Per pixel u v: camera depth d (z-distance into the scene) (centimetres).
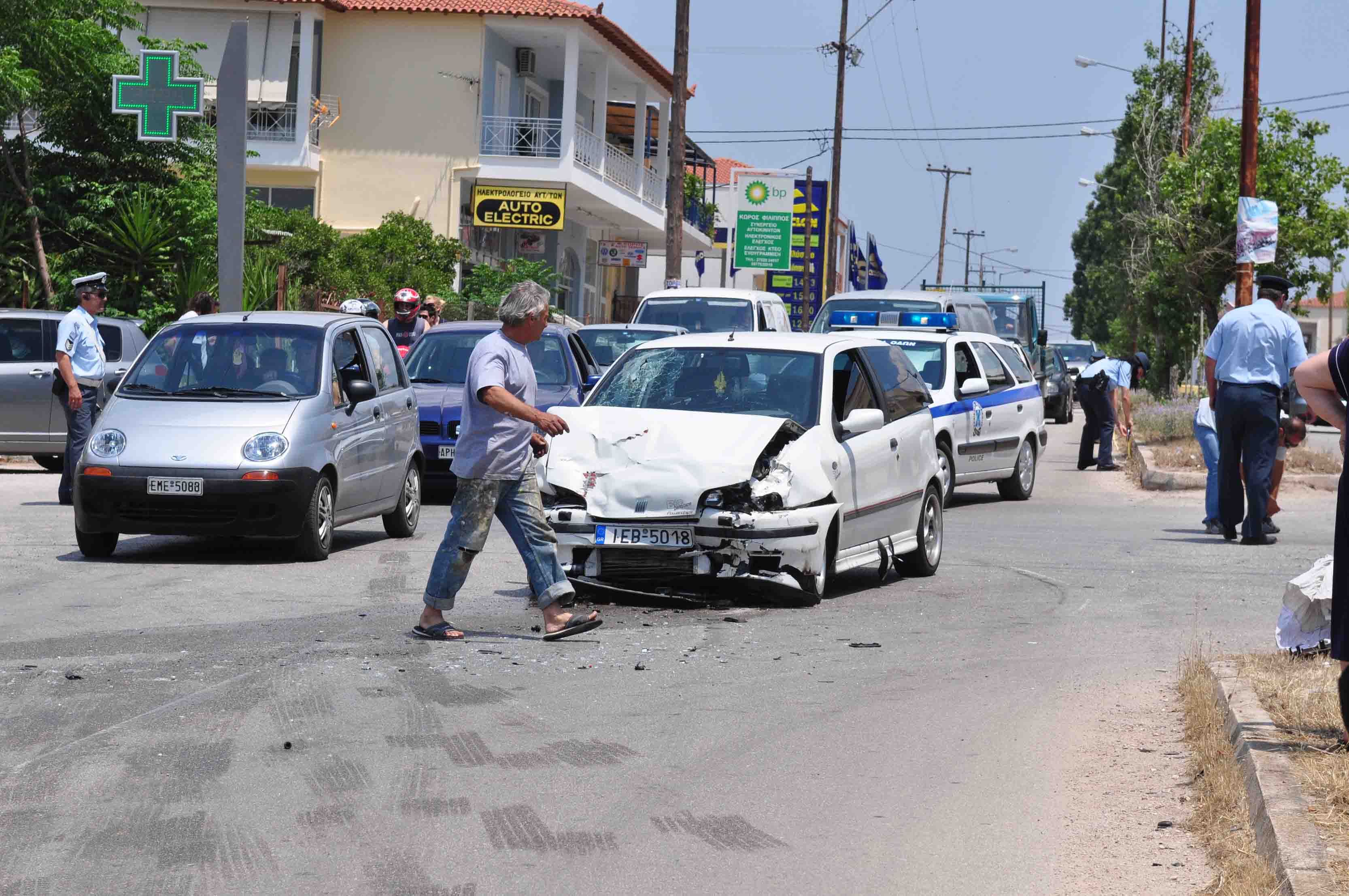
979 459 2044
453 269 4334
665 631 1032
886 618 1106
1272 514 1609
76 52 3011
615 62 4828
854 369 1276
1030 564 1427
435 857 572
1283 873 514
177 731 743
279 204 4472
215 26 4341
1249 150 2403
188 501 1293
